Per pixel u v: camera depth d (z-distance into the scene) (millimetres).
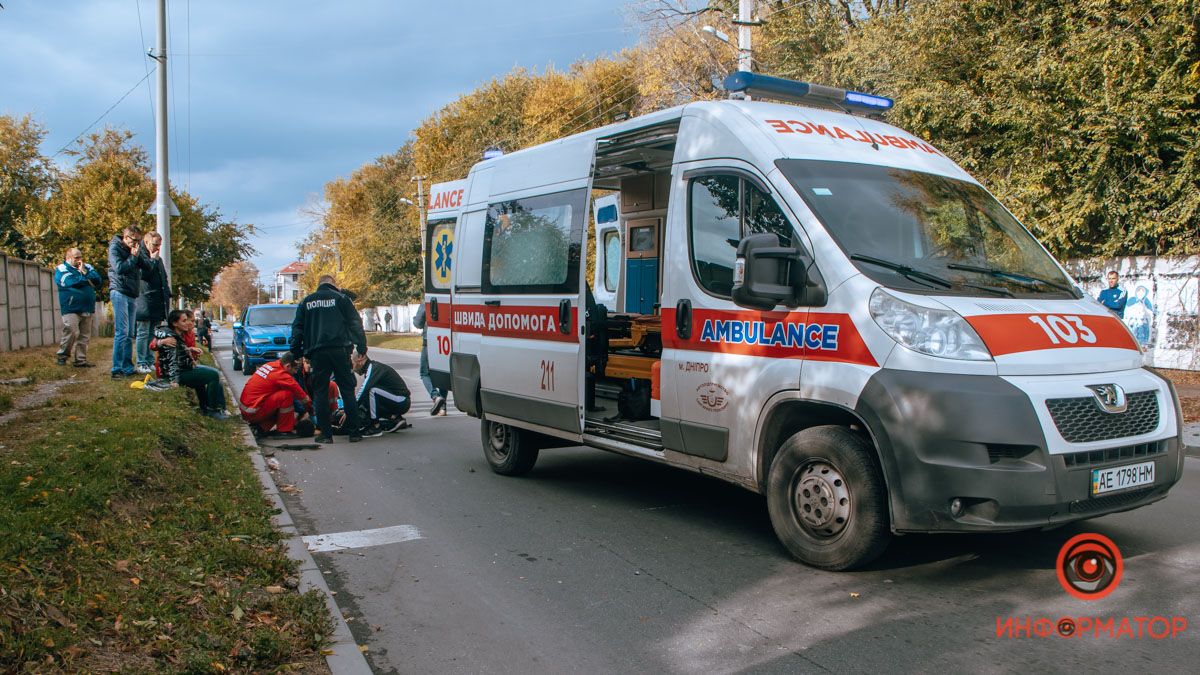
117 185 32812
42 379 11633
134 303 12180
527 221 7383
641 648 3949
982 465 4117
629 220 8961
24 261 18984
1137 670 3566
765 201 5172
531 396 7195
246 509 6109
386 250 53031
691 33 27000
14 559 3961
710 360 5422
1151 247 14289
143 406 8969
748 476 5211
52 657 3186
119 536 4785
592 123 37562
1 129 37156
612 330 7180
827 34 20719
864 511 4527
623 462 8578
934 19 15008
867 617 4207
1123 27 13352
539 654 3922
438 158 47812
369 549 5637
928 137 15164
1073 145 13406
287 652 3715
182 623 3801
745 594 4598
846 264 4684
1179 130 12805
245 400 10203
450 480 7777
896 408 4293
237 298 112188
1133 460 4395
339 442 9984
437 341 8992
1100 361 4523
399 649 4016
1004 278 4926
